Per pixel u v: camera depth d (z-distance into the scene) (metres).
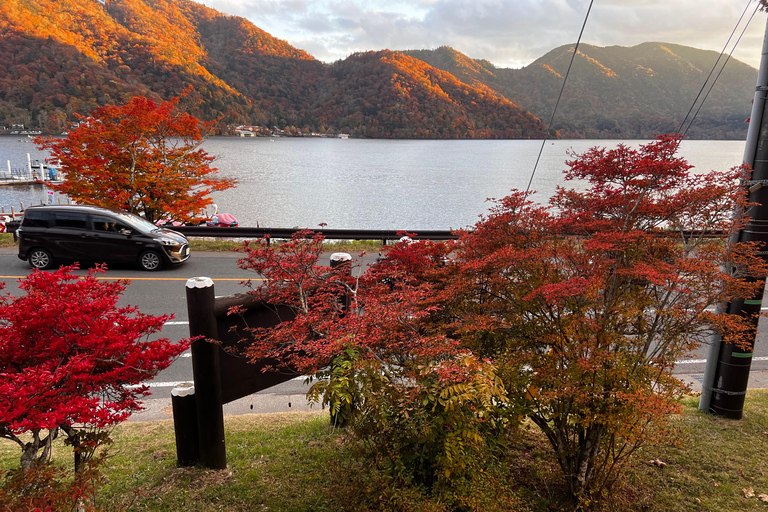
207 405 4.18
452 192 58.44
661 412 3.36
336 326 3.80
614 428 3.54
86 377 2.60
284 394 6.76
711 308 8.09
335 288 4.47
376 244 16.77
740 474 4.67
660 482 4.52
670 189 4.12
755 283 4.21
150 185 15.66
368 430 3.37
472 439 3.14
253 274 13.02
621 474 4.32
